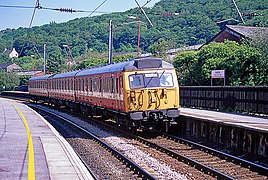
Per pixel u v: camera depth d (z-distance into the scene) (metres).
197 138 20.12
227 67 31.59
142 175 12.02
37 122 24.05
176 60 39.38
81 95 32.56
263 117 21.77
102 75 25.27
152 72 20.38
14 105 46.06
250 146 15.85
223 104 28.42
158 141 19.27
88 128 24.92
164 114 20.19
